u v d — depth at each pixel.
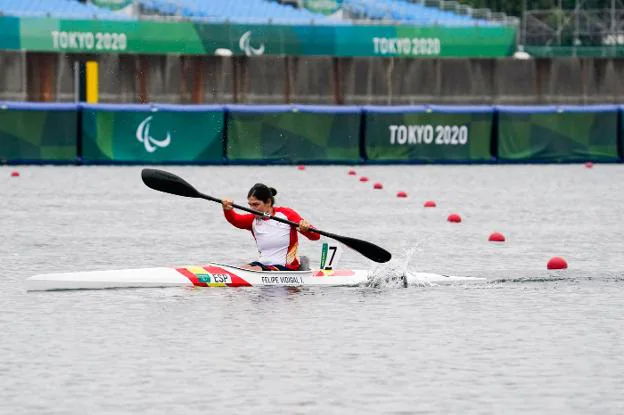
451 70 189.62
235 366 42.66
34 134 150.88
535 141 168.38
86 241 81.06
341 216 100.31
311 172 149.38
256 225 62.06
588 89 196.38
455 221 97.12
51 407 37.12
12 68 172.00
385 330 49.56
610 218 100.50
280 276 61.22
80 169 147.38
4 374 41.34
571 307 55.62
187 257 73.62
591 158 170.50
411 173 150.38
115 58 174.00
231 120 156.75
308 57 182.38
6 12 190.12
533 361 43.84
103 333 48.47
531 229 91.56
